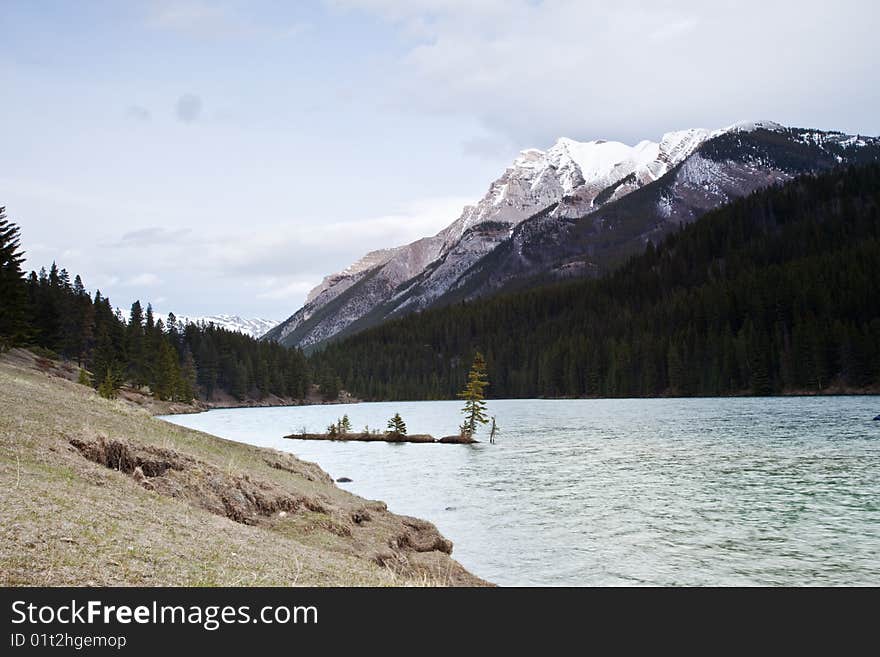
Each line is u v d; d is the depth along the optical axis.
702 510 36.28
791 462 50.12
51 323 113.75
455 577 24.28
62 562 13.13
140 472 23.41
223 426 108.81
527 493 43.56
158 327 189.12
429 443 81.62
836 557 27.12
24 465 19.28
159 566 14.52
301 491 30.45
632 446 65.38
